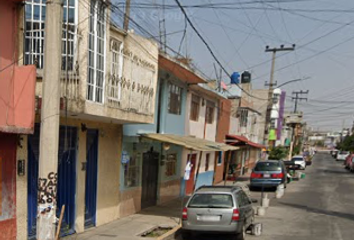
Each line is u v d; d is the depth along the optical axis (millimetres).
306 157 50781
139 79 10258
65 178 8750
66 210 8789
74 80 7309
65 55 7270
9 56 6707
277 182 20516
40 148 5707
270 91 30828
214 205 9320
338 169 40656
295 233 10273
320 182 25781
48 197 5691
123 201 11523
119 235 9133
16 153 7121
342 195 18922
